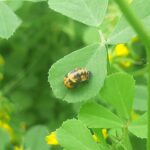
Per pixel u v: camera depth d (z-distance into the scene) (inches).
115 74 3.1
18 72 8.2
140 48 6.4
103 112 3.2
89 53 3.3
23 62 8.3
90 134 3.2
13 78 8.2
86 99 3.2
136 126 3.2
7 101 6.1
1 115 6.1
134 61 6.3
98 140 3.3
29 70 8.2
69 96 3.2
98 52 3.3
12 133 6.2
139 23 2.4
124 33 3.2
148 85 2.8
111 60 5.8
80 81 3.1
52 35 8.1
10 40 8.1
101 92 3.2
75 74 3.1
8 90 7.9
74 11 3.4
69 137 3.2
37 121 7.5
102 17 3.4
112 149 3.3
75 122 3.2
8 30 3.5
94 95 3.1
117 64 6.1
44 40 8.2
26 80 8.1
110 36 3.3
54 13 7.7
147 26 3.1
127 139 3.2
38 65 8.2
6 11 3.6
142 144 5.4
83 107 3.2
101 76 3.2
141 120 3.2
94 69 3.2
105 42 3.3
